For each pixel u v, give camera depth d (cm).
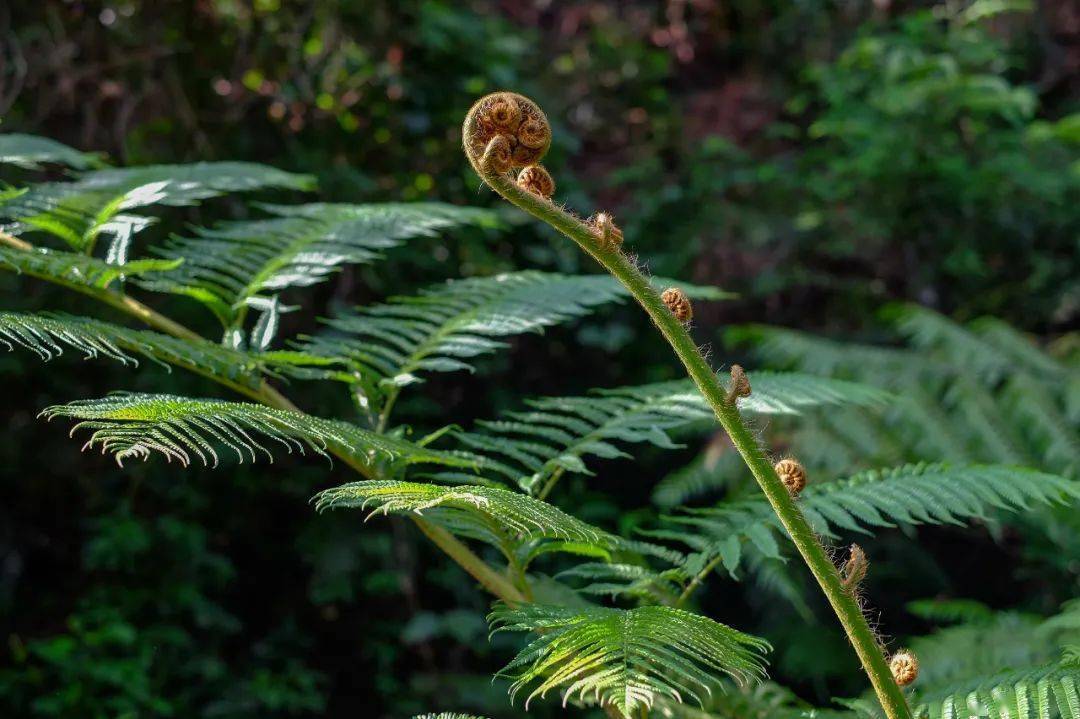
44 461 495
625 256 91
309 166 512
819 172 637
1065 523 337
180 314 454
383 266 523
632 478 567
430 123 570
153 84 490
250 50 514
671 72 725
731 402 92
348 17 544
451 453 144
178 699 485
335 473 532
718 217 626
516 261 590
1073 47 694
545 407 157
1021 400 369
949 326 402
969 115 579
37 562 513
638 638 93
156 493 512
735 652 96
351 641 538
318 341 163
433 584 554
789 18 731
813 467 366
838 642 430
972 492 145
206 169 203
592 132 681
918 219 585
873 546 502
